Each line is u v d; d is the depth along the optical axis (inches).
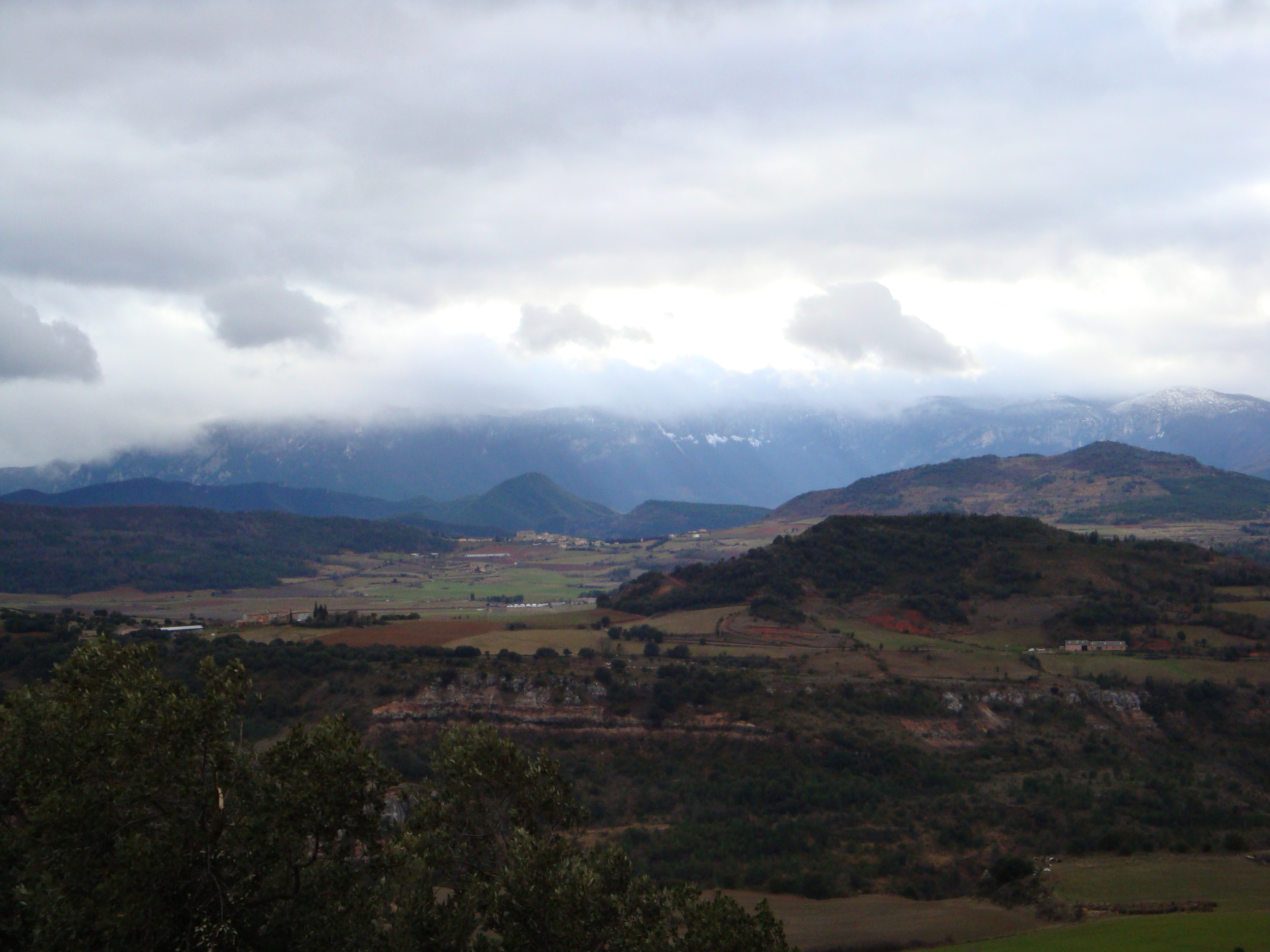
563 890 1658.5
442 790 2047.2
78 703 1622.8
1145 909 2716.5
